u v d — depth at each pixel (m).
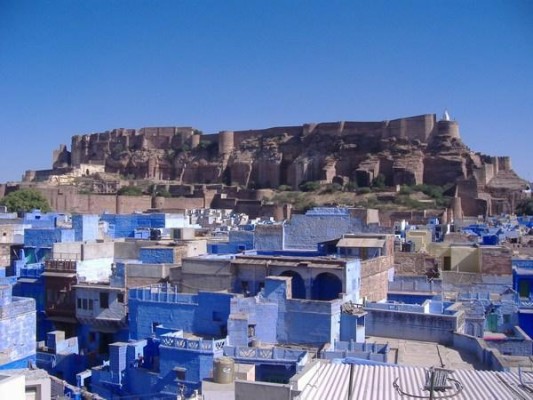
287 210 133.38
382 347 30.91
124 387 34.84
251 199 160.50
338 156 176.75
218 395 26.48
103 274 49.00
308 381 18.61
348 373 19.56
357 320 34.38
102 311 43.19
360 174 162.88
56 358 39.94
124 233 70.12
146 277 42.75
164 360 33.22
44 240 53.78
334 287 37.50
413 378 18.89
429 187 151.38
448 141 163.75
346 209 61.78
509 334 35.78
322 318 34.12
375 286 41.75
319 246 45.91
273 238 48.47
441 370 18.73
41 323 46.28
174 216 74.62
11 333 36.84
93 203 132.38
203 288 40.25
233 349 32.19
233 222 95.31
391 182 162.38
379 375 19.31
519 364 25.00
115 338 42.94
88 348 43.84
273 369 30.55
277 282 35.44
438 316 33.69
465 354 30.78
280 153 192.50
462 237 64.69
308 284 37.62
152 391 33.47
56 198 127.56
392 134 173.50
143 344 36.09
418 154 163.12
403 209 130.25
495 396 16.88
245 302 35.38
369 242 44.03
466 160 158.75
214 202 153.00
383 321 35.00
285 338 34.91
